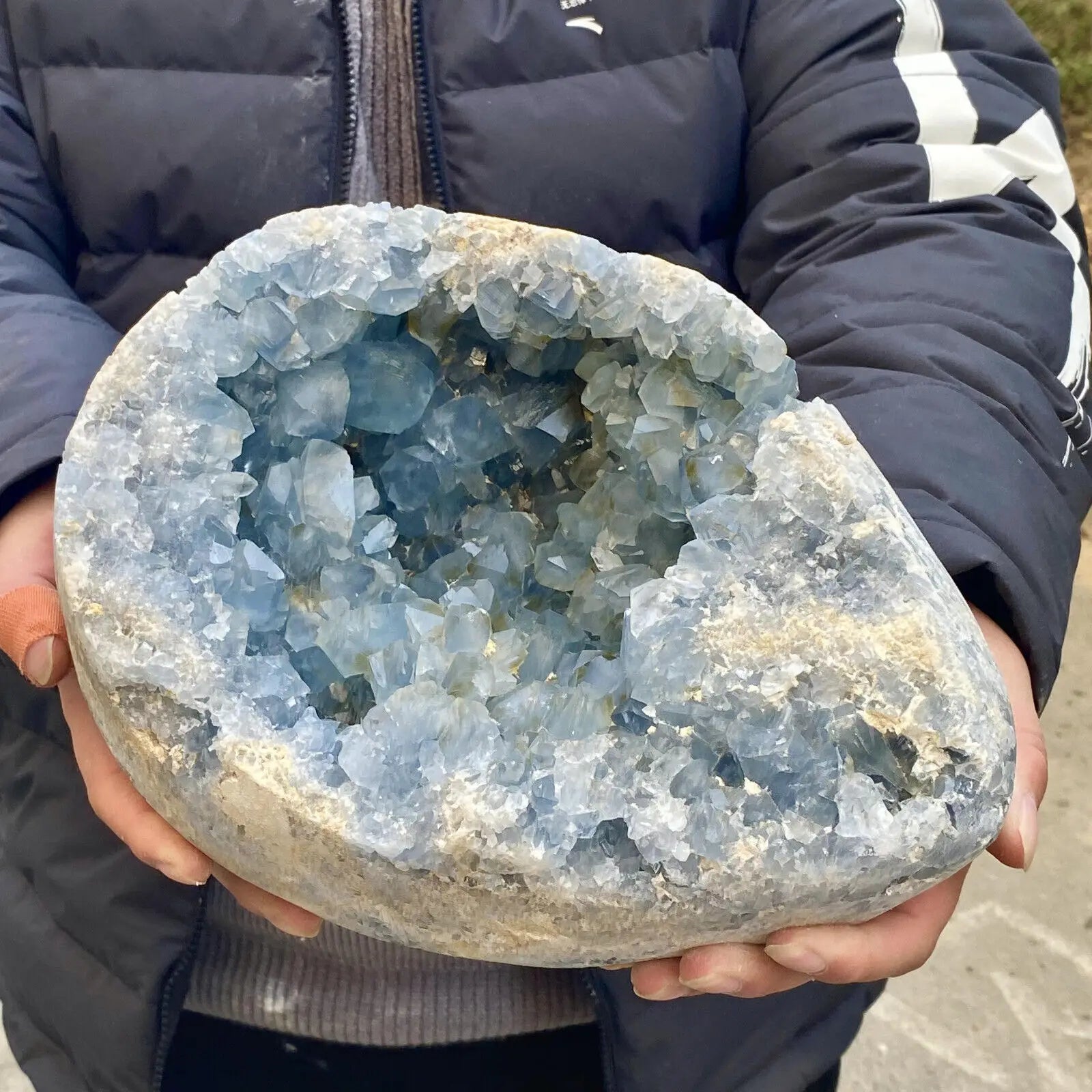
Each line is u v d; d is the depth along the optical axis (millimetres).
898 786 312
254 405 362
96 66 536
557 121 542
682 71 554
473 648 350
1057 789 879
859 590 328
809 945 323
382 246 358
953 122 530
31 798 521
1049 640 420
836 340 481
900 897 322
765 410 357
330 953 525
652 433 365
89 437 334
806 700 314
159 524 324
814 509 336
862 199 528
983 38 561
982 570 404
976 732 312
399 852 300
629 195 550
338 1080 588
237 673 313
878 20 550
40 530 417
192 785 310
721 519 338
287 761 305
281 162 533
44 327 464
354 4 537
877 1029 758
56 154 546
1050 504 438
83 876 503
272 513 359
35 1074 591
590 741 312
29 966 542
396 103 556
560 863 300
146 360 341
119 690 313
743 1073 533
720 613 324
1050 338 480
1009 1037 756
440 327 384
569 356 393
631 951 318
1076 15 1136
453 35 535
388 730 307
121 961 506
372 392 381
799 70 563
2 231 523
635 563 392
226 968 543
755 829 304
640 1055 496
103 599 317
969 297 475
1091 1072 743
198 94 531
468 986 528
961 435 431
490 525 413
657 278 360
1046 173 536
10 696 512
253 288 351
